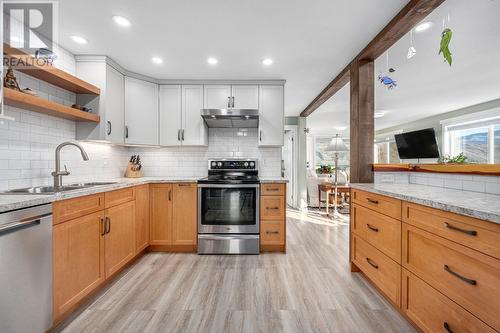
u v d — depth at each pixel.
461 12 1.84
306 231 3.67
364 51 2.31
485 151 4.94
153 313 1.66
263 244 2.81
